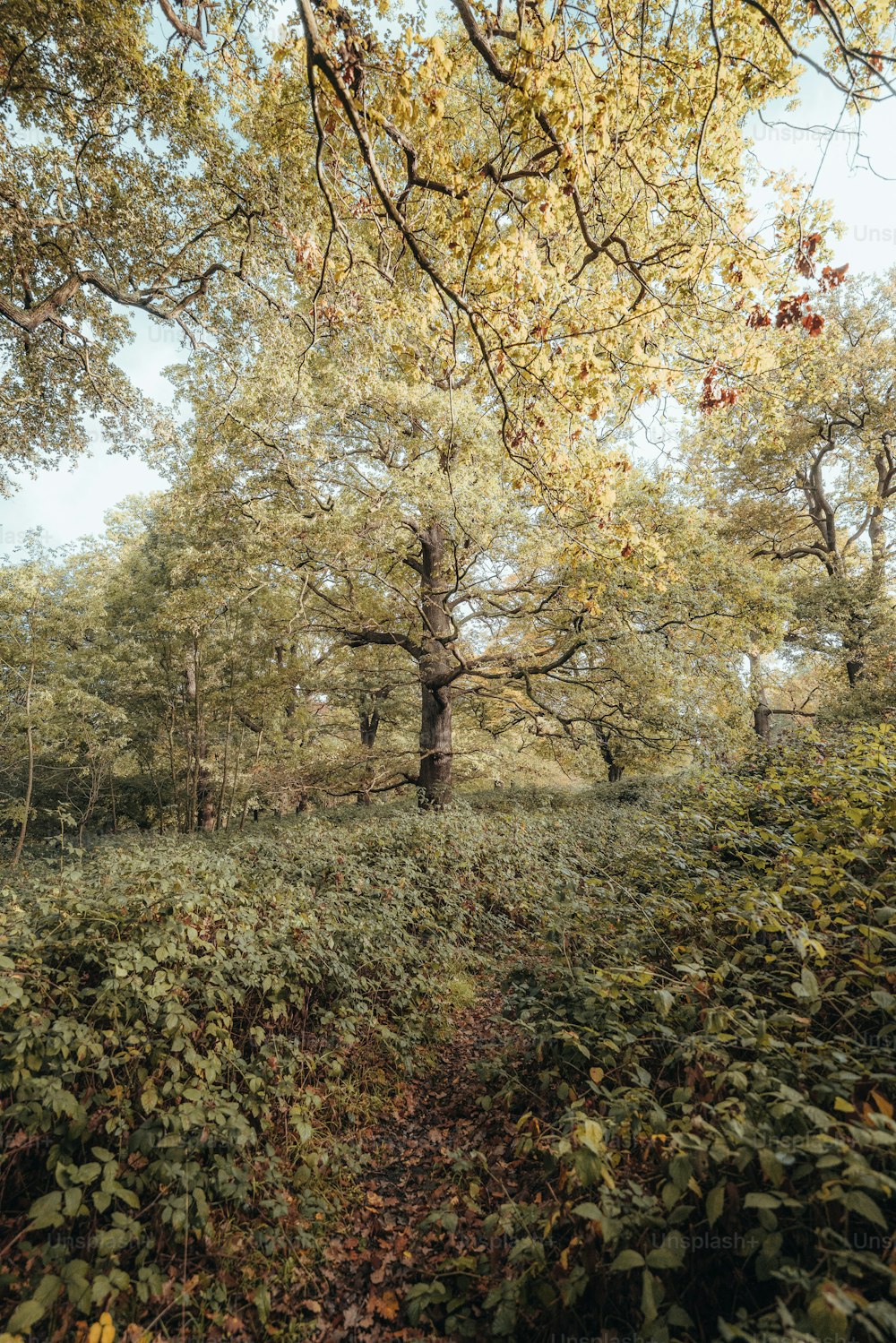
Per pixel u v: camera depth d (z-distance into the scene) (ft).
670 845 21.93
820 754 27.63
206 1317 9.36
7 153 25.09
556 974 16.12
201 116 24.54
